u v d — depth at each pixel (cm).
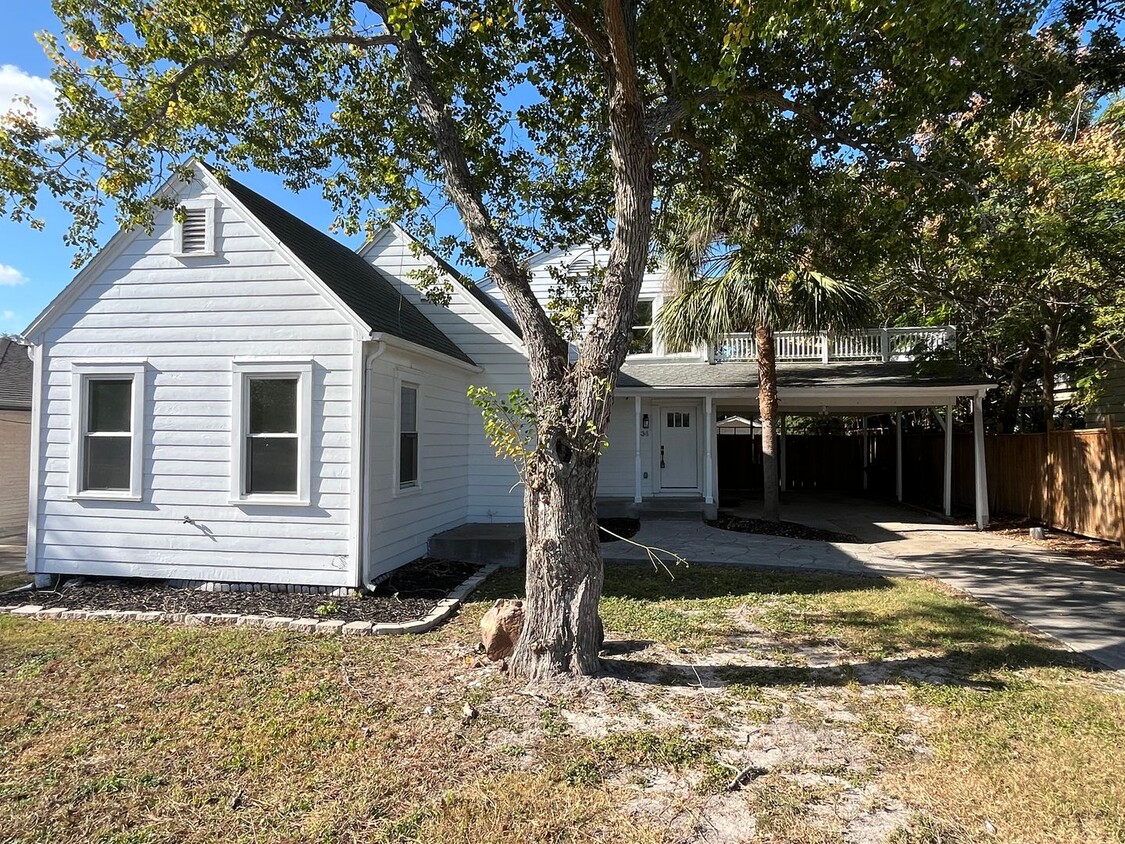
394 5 505
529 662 491
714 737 402
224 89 705
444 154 571
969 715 436
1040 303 1258
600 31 623
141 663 528
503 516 1130
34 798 334
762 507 1667
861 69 617
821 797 338
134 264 791
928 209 679
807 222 795
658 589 789
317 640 591
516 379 1123
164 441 781
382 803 331
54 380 799
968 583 823
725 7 550
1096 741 399
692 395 1400
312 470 757
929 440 1789
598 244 850
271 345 768
